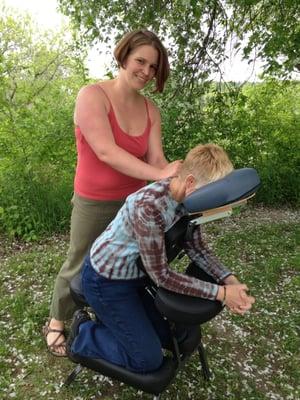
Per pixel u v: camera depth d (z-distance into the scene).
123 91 2.00
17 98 4.99
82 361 2.05
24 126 4.54
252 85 6.22
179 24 5.02
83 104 1.93
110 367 1.97
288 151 6.15
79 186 2.16
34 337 2.65
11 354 2.50
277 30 4.61
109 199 2.13
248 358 2.58
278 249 4.23
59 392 2.21
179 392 2.23
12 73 5.15
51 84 5.96
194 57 5.27
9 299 3.07
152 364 1.90
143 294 2.01
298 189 6.07
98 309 1.90
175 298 1.72
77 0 4.87
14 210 4.43
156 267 1.66
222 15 5.05
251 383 2.36
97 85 1.98
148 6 4.96
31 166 4.45
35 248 4.20
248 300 1.72
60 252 4.01
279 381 2.40
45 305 2.97
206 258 1.98
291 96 6.56
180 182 1.59
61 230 4.59
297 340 2.75
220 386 2.30
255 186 1.54
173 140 5.12
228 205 1.51
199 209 1.50
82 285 1.92
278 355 2.62
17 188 4.54
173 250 1.78
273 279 3.54
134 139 2.06
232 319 2.95
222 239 4.45
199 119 5.43
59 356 2.48
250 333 2.82
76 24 5.16
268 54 4.62
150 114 2.17
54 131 4.57
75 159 4.71
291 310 3.11
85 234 2.22
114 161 1.90
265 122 6.14
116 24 5.09
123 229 1.70
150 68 1.93
